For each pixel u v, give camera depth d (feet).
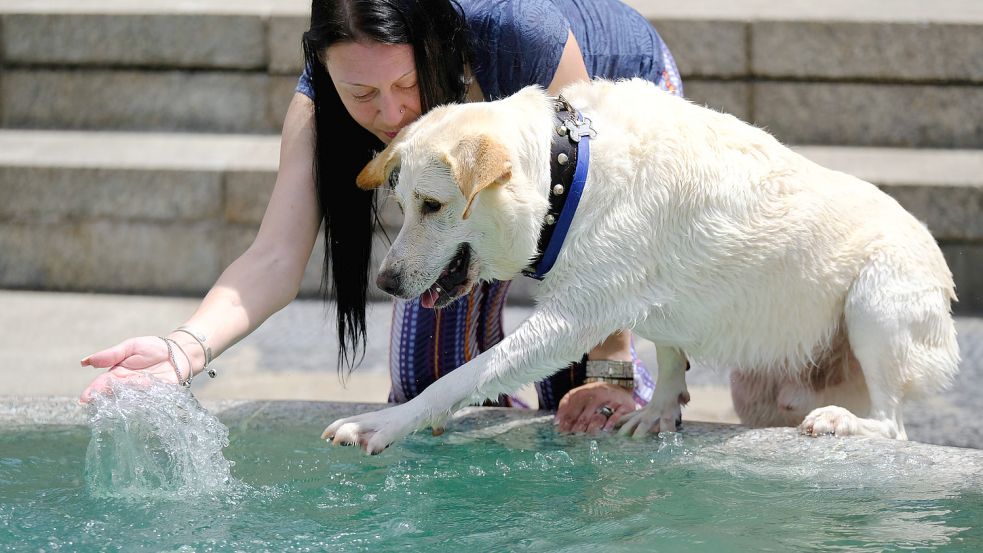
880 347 14.14
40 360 23.34
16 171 28.55
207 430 12.78
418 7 13.20
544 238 13.53
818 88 29.94
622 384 15.79
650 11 30.37
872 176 26.99
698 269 13.80
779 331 14.40
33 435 14.51
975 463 12.61
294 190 14.89
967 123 29.84
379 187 14.61
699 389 22.34
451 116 13.24
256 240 14.62
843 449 13.21
